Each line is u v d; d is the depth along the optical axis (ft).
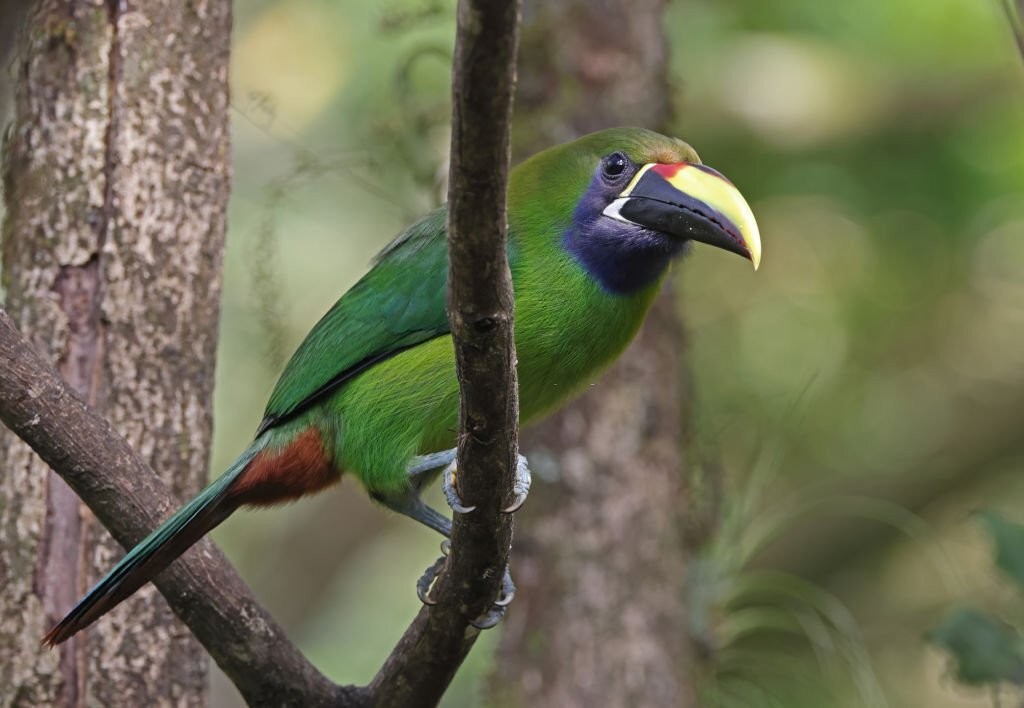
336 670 51.29
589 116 37.86
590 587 36.58
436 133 41.57
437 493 52.80
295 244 51.34
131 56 29.14
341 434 29.35
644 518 36.96
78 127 28.99
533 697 36.37
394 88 43.47
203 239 29.58
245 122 51.60
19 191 29.27
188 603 25.49
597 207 28.81
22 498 28.43
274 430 29.50
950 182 51.83
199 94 29.68
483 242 19.54
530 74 38.19
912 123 52.19
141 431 28.68
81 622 24.79
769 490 50.98
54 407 24.11
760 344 52.75
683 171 28.73
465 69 17.98
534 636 36.65
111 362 28.68
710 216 28.30
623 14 38.47
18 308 28.91
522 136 38.01
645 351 37.70
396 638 51.88
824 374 52.24
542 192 29.30
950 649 32.73
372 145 42.75
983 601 41.68
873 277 53.16
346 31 51.70
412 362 29.07
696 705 37.45
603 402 37.14
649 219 28.53
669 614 37.01
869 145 52.24
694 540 38.83
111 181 28.99
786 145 52.29
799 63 52.37
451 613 24.35
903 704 49.29
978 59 51.75
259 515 55.11
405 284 29.25
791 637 45.80
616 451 37.04
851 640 38.52
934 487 52.75
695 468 40.34
